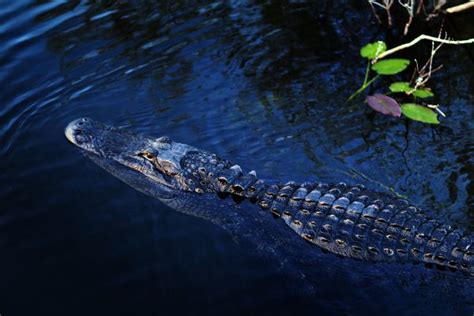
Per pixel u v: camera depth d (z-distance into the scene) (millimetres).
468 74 7512
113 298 4629
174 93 7277
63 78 7461
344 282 5008
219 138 6605
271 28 8406
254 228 5520
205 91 7312
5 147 6328
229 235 5406
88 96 7199
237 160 6305
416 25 8461
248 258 5148
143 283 4781
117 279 4805
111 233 5270
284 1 8984
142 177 6012
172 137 6598
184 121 6848
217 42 8133
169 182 5953
